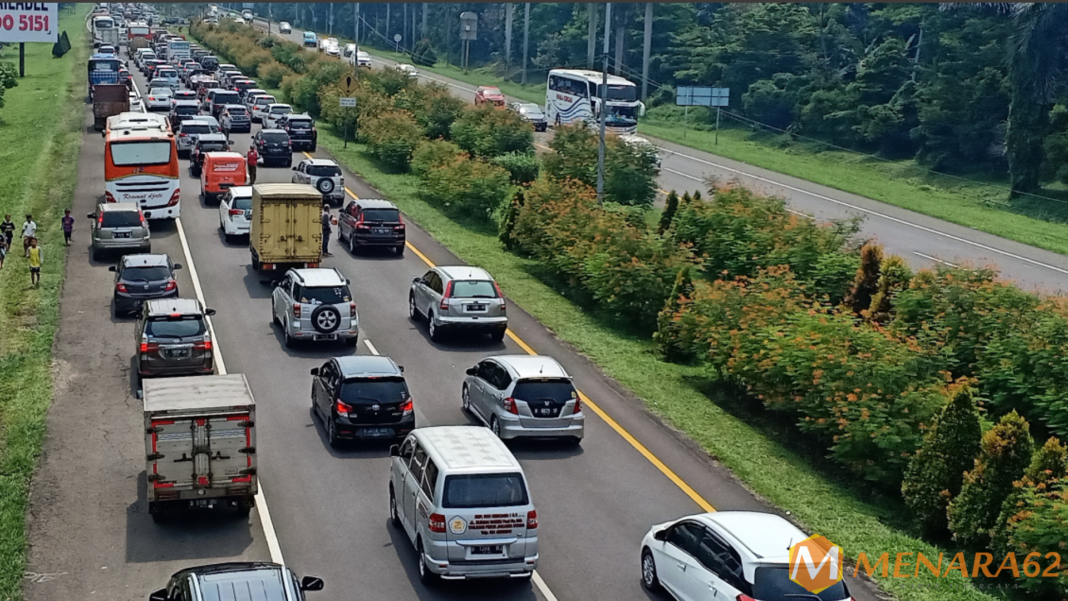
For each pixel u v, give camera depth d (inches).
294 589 530.0
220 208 1834.4
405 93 3112.7
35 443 894.4
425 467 697.0
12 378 1063.6
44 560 701.3
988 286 1180.5
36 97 3649.1
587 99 3275.1
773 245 1492.4
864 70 3550.7
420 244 1800.0
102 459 877.8
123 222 1565.0
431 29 6250.0
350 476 870.4
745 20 4074.8
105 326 1263.5
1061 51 2711.6
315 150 2731.3
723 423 1043.3
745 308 1131.3
